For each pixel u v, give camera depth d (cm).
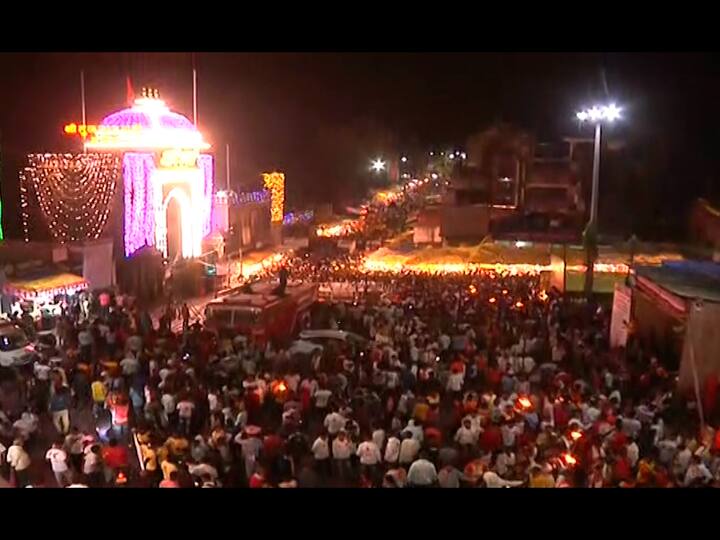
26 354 2608
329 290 4031
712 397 2214
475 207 6219
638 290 2998
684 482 1527
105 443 1803
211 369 2272
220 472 1608
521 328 2900
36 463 1888
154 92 4822
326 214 9400
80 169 4128
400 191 10900
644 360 2656
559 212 7150
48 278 3534
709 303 2286
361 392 1970
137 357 2359
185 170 4659
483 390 2188
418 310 3206
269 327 2911
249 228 5816
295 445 1720
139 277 4197
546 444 1661
